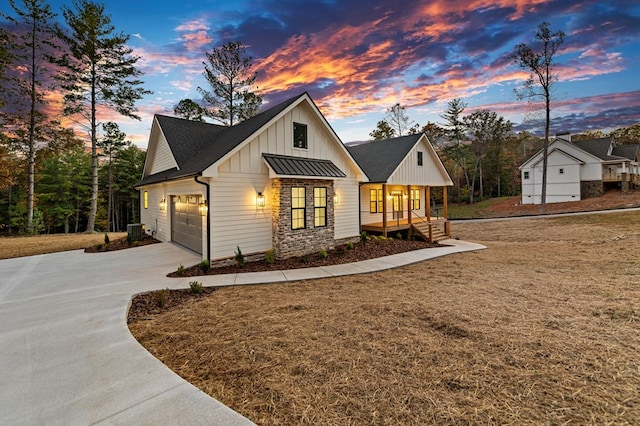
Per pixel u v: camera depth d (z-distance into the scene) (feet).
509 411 8.48
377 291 21.49
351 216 43.39
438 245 46.32
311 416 8.47
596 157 92.84
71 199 108.37
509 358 11.39
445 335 13.64
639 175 98.89
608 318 15.03
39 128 63.10
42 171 98.94
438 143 142.20
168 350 12.76
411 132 138.31
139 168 118.42
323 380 10.26
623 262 28.71
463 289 21.27
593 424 7.88
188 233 36.83
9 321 15.52
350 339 13.44
